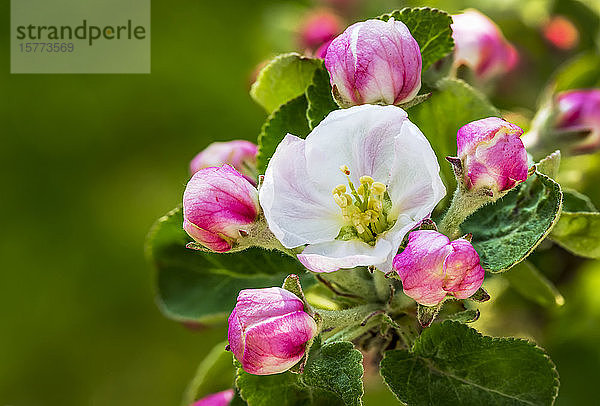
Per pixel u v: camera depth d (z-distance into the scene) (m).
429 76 0.58
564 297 0.64
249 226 0.53
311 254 0.53
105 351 1.07
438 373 0.54
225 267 0.60
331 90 0.56
